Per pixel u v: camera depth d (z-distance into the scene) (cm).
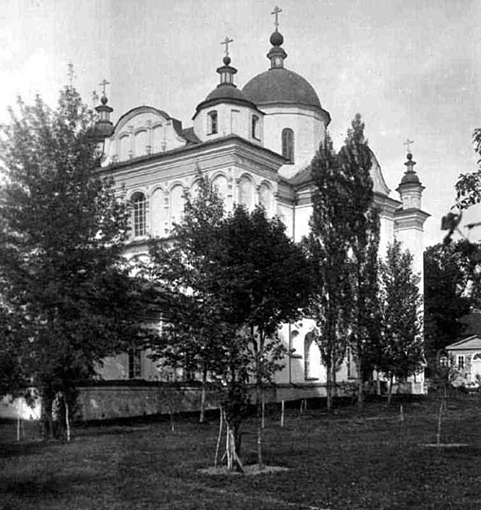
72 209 2105
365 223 3578
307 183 4125
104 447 1827
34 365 1930
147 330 2120
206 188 2512
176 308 1554
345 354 3525
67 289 2070
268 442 1938
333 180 3594
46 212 2073
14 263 2067
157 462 1518
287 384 3844
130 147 3994
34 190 2086
